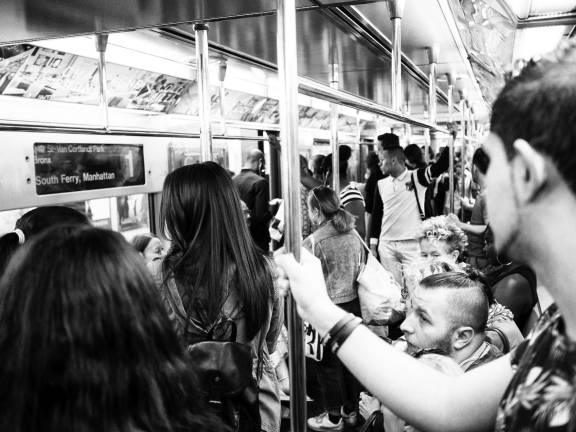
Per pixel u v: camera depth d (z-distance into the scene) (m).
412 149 6.36
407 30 3.27
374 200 4.99
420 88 6.20
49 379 0.71
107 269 0.76
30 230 1.61
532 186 0.60
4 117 3.38
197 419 0.83
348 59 4.22
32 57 3.37
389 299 3.09
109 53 3.83
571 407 0.58
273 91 6.28
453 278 1.67
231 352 1.50
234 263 1.61
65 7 1.86
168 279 1.59
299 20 2.97
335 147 4.30
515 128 0.61
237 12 1.97
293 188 1.13
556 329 0.66
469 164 7.11
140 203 4.68
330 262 3.13
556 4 3.21
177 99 5.10
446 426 0.89
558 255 0.60
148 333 0.77
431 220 2.71
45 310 0.72
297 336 1.17
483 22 2.73
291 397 1.19
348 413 3.44
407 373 0.93
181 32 3.26
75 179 3.24
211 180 1.62
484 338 1.70
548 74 0.60
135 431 0.74
